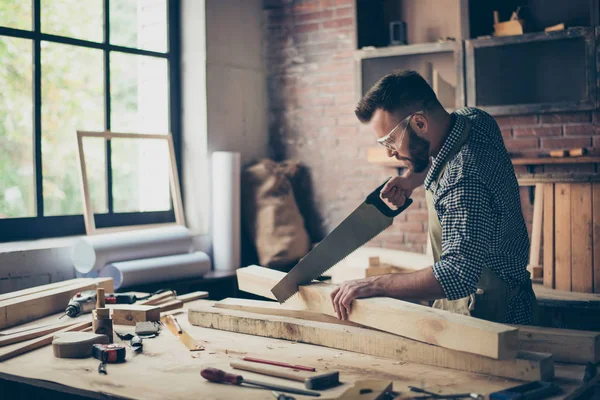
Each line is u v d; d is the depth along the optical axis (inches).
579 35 162.4
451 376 69.4
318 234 203.3
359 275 154.8
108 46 170.6
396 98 79.6
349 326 83.2
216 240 181.6
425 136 80.7
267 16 207.5
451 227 74.4
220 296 177.2
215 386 67.5
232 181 181.0
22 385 91.4
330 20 198.7
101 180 168.7
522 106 168.9
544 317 145.3
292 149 206.7
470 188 74.2
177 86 189.0
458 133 79.8
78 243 146.5
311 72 202.4
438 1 187.8
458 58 175.0
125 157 173.9
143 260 152.6
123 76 175.0
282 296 89.7
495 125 85.4
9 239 149.6
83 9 165.8
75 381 70.4
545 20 174.7
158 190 181.6
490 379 68.1
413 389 64.7
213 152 187.5
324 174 201.9
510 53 170.9
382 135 82.4
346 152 198.4
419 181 90.1
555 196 148.0
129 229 170.2
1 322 94.7
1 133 148.3
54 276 147.2
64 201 161.3
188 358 78.4
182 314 104.0
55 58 159.0
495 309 82.0
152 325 92.5
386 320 77.5
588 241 143.5
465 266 72.4
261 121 207.2
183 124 189.0
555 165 171.2
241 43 198.7
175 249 162.1
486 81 173.3
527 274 85.3
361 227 86.1
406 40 186.9
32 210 154.9
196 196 187.2
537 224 161.8
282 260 184.4
